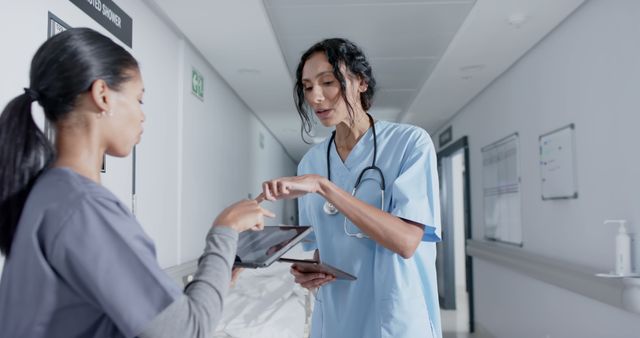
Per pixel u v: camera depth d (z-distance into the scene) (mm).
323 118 1082
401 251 975
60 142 657
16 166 626
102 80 654
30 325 589
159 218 2295
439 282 5719
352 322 1121
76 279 588
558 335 2521
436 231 1055
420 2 2318
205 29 2453
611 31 1958
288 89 3717
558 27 2453
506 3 2164
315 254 1274
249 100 4090
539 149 2705
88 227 589
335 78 1052
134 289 592
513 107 3139
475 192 4141
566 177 2375
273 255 808
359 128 1171
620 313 1919
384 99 4359
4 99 1217
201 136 2967
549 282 2502
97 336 623
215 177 3291
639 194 1790
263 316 2133
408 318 1047
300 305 2348
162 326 592
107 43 679
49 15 1394
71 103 643
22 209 634
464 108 4395
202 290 636
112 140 676
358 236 1106
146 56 2168
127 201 1919
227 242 691
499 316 3561
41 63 644
